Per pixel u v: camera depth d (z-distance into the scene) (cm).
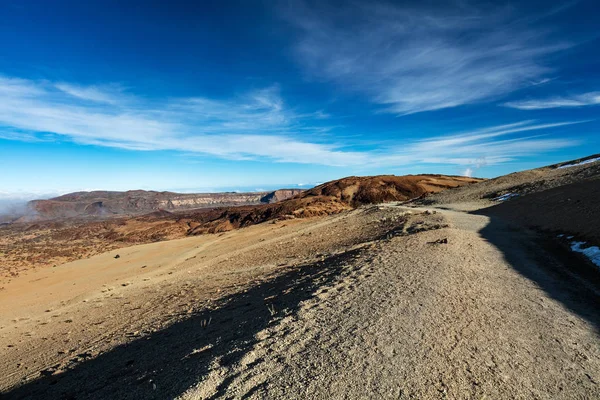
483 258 1164
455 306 652
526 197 3453
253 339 532
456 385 389
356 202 10531
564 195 2566
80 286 2688
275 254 2409
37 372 788
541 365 448
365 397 364
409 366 426
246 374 418
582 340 536
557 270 1048
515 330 560
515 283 866
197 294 1460
